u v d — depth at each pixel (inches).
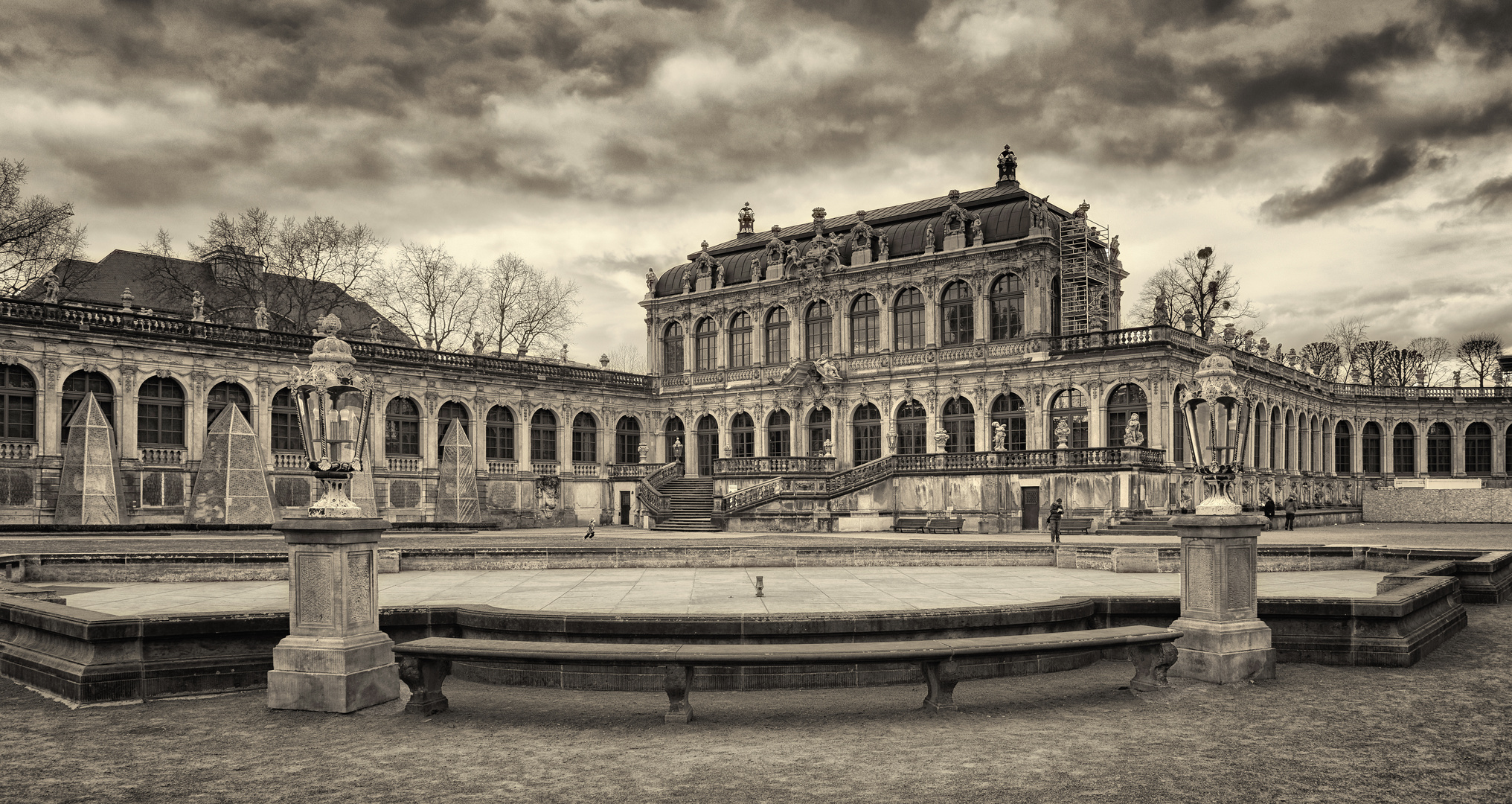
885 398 2292.1
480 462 2235.5
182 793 367.6
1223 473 560.4
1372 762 391.9
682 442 2620.6
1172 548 1011.9
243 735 448.8
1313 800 346.9
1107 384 1974.7
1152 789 358.9
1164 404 1903.3
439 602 735.7
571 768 394.6
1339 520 2158.0
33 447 1643.7
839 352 2378.2
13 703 521.0
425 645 482.0
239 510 1681.8
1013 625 611.2
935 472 1983.3
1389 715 467.8
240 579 990.4
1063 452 1839.3
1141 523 1686.8
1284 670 574.2
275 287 2500.0
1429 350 3762.3
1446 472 2957.7
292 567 495.5
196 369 1822.1
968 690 549.6
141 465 1747.0
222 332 1862.7
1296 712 475.2
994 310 2177.7
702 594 794.8
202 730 460.1
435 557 1033.5
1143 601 642.8
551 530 1984.5
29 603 612.4
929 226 2261.3
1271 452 2356.1
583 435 2472.9
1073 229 2143.2
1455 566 828.6
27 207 2014.0
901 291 2308.1
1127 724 458.3
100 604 743.1
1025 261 2114.9
